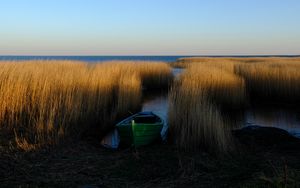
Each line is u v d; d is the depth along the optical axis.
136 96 13.48
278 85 16.12
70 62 18.86
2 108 8.64
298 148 8.16
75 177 6.12
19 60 13.69
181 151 7.67
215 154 7.46
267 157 7.37
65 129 8.66
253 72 17.94
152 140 8.51
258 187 5.30
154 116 9.91
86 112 10.07
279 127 11.23
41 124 8.46
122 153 7.73
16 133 8.12
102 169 6.59
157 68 22.12
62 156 7.23
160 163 6.92
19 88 9.23
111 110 12.09
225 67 21.02
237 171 6.43
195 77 14.56
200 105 8.52
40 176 6.05
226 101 14.62
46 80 10.07
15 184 5.59
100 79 12.48
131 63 22.62
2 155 6.76
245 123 11.93
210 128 7.80
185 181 6.02
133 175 6.33
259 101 16.77
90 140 8.83
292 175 5.85
